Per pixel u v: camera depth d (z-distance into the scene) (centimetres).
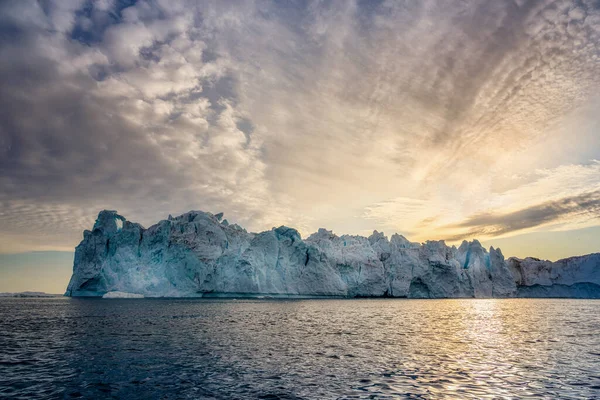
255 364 2059
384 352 2438
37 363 2083
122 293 9494
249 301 9375
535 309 7406
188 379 1745
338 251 12344
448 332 3572
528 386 1623
